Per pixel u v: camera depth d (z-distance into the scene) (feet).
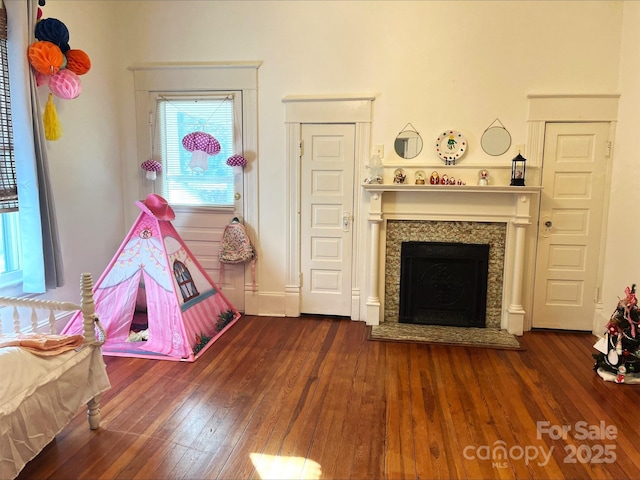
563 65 12.55
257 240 14.44
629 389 9.78
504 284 13.35
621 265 12.05
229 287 14.75
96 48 13.17
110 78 13.87
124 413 8.69
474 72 12.87
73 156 12.37
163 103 14.33
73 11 12.19
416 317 13.80
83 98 12.67
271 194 14.19
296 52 13.53
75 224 12.51
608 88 12.45
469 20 12.75
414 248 13.48
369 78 13.32
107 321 11.73
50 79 10.48
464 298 13.53
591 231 12.96
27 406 6.57
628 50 11.93
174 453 7.47
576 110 12.59
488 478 6.95
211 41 13.87
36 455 6.84
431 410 8.87
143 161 14.58
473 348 12.07
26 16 9.95
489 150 13.01
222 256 14.17
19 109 9.95
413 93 13.16
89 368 7.95
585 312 13.29
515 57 12.69
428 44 12.97
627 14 11.98
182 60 14.03
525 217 12.68
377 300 13.71
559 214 13.04
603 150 12.64
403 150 13.34
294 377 10.27
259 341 12.42
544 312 13.47
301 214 14.15
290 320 14.21
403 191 13.34
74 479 6.82
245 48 13.75
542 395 9.50
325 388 9.76
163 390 9.62
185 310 11.76
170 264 11.68
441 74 13.00
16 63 9.86
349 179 13.75
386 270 13.91
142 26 14.06
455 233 13.43
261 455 7.45
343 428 8.23
